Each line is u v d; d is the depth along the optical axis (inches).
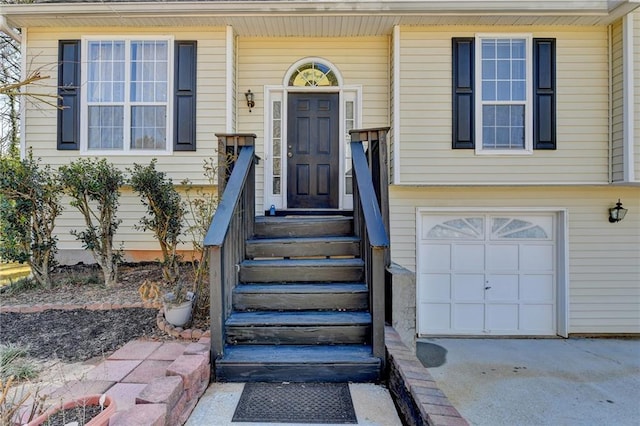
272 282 131.0
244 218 141.9
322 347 108.0
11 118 319.9
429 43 214.2
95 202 216.5
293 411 86.6
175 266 195.6
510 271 240.7
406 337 118.7
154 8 196.9
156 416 68.3
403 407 84.8
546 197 232.8
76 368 111.5
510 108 216.5
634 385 178.9
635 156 204.1
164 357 116.6
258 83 228.5
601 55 215.5
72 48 211.2
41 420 67.7
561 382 181.8
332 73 230.2
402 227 231.0
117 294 175.2
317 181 230.7
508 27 214.1
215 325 100.7
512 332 240.2
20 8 195.0
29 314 154.1
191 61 212.2
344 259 138.3
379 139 133.9
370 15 203.9
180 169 212.1
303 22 210.5
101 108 213.3
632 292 234.5
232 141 139.2
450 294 241.0
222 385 98.0
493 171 214.4
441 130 214.2
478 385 178.9
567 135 215.9
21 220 184.4
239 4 197.0
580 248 234.5
